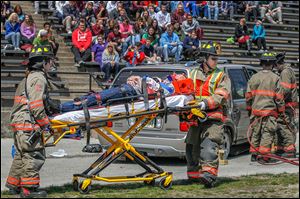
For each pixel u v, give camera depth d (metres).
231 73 25.91
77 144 29.09
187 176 19.53
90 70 39.09
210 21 52.41
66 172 22.36
